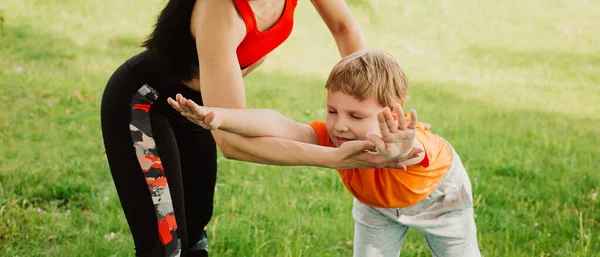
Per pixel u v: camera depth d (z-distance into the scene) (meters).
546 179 5.03
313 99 7.16
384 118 1.98
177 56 2.56
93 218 4.03
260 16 2.43
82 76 7.12
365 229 2.78
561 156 5.67
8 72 6.93
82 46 8.37
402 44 10.62
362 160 2.16
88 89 6.66
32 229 3.78
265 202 4.33
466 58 10.18
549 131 6.59
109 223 3.92
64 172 4.65
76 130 5.53
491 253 3.73
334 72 2.42
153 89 2.70
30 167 4.70
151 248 2.74
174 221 2.75
